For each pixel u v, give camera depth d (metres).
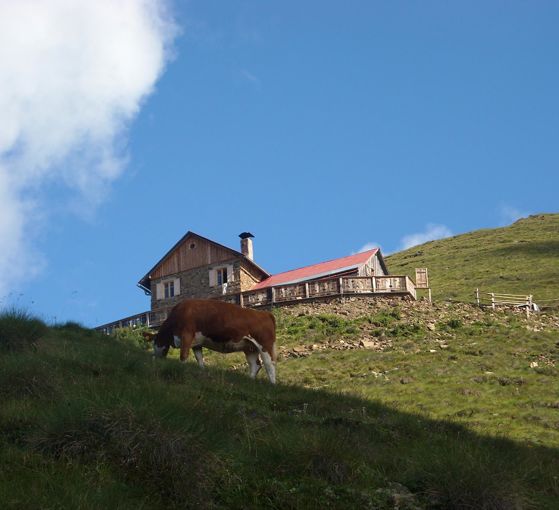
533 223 105.06
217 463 11.25
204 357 37.19
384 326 44.06
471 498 11.17
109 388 14.07
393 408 19.31
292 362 37.59
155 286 60.75
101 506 9.71
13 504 9.34
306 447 11.91
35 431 11.63
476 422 24.33
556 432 23.02
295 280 56.31
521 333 40.94
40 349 18.56
